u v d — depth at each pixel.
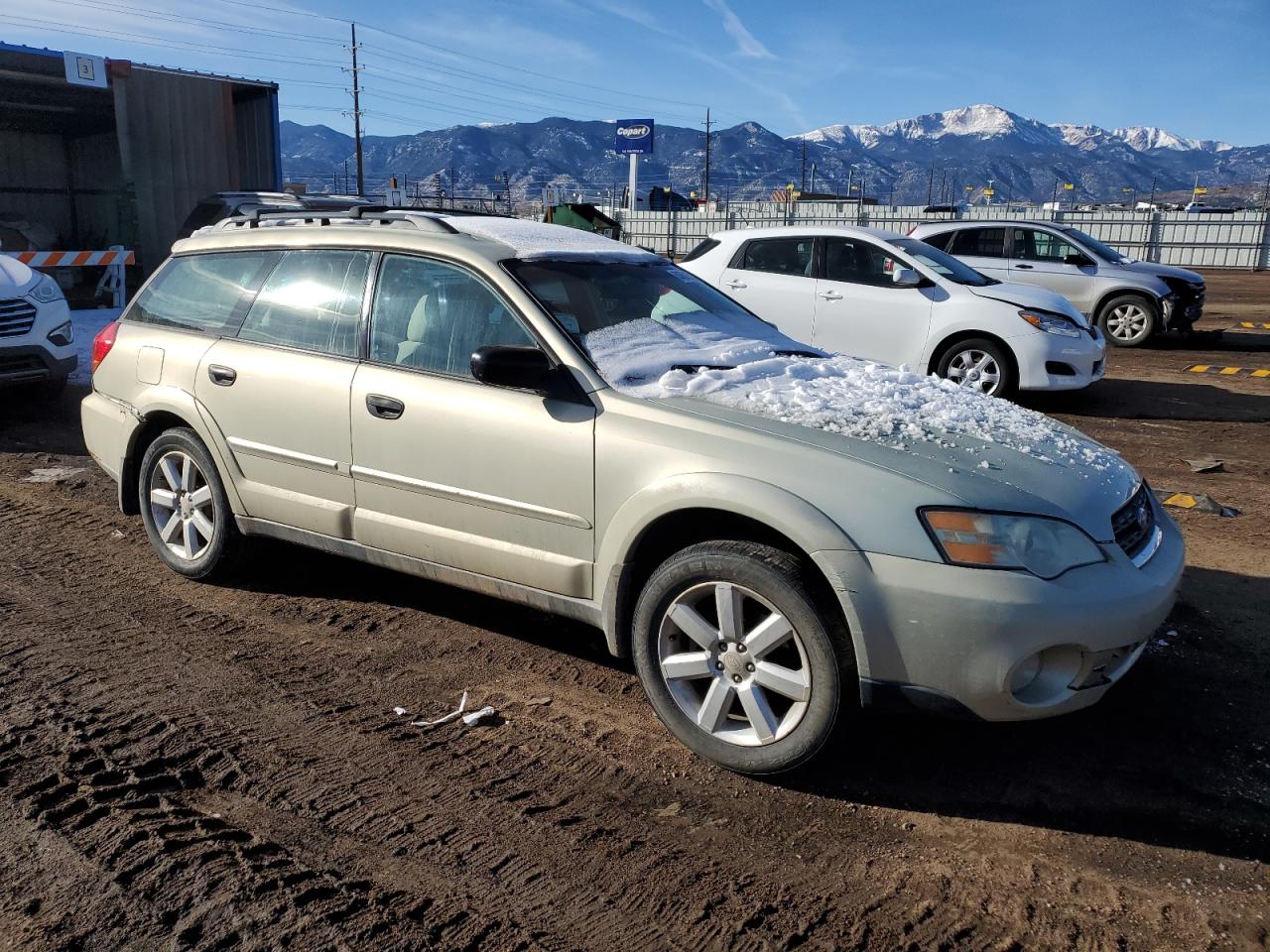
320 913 2.41
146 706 3.47
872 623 2.83
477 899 2.51
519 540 3.54
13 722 3.31
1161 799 3.04
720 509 3.03
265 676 3.76
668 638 3.23
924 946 2.39
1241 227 30.53
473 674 3.84
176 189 18.19
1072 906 2.54
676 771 3.17
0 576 4.72
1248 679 3.82
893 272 9.17
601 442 3.28
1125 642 2.90
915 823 2.91
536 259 3.87
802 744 2.97
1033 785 3.11
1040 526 2.86
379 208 4.77
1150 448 7.70
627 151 56.34
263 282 4.40
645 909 2.50
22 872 2.53
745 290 9.67
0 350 7.67
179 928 2.34
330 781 3.04
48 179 20.31
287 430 4.13
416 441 3.72
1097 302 13.39
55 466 6.82
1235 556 5.21
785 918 2.48
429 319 3.84
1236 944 2.41
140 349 4.74
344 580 4.80
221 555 4.52
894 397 3.58
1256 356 12.70
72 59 16.19
